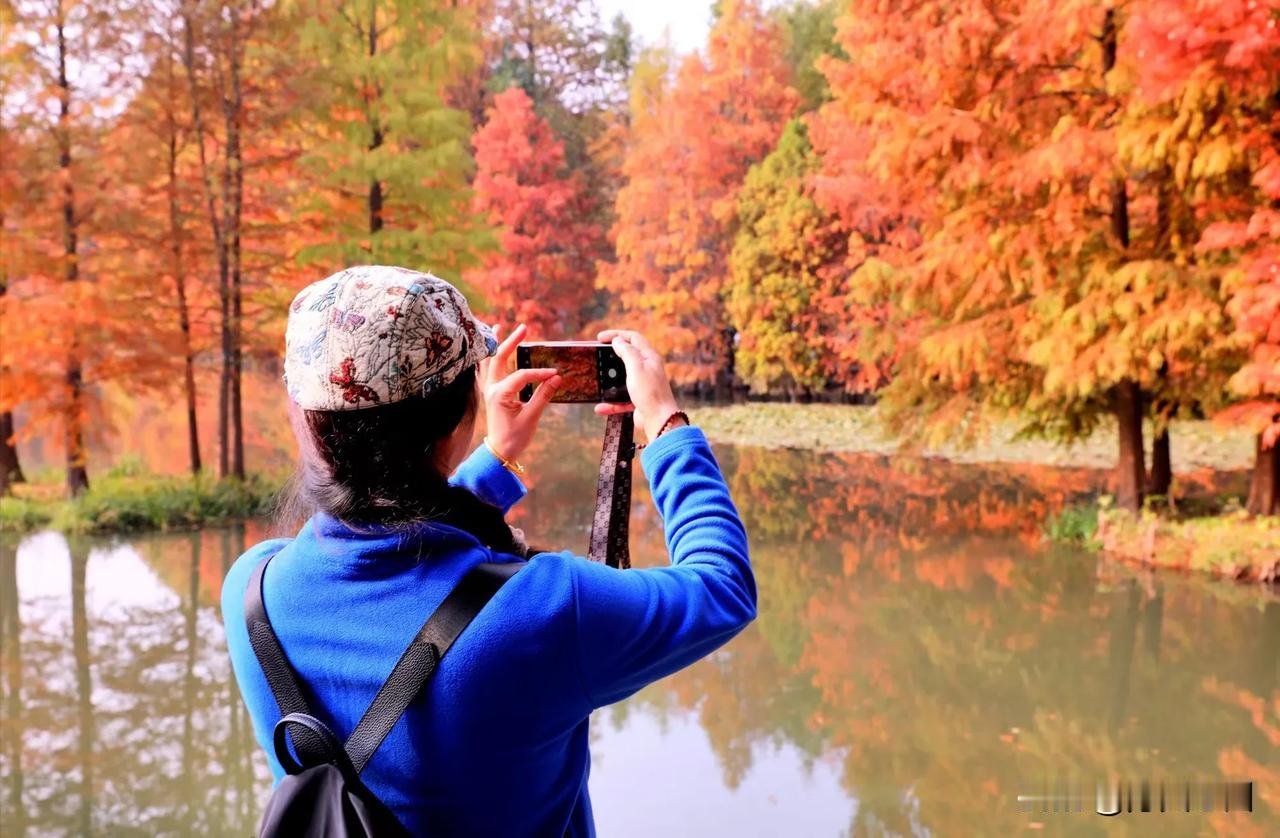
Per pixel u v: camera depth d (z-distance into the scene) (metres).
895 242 19.02
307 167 17.02
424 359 0.89
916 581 10.16
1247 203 10.80
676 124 23.17
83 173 15.65
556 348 1.13
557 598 0.87
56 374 15.41
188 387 16.11
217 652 8.40
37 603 10.02
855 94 13.26
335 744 0.87
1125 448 12.06
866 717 6.66
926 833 4.93
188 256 16.22
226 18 16.45
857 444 19.25
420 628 0.87
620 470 1.12
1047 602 9.34
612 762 5.91
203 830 5.10
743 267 22.00
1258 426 9.70
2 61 15.28
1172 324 10.31
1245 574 10.07
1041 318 11.87
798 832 4.97
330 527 0.93
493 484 1.13
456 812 0.87
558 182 24.20
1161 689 7.11
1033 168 11.27
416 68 18.19
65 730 6.60
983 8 11.84
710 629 0.91
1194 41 9.08
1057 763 5.87
